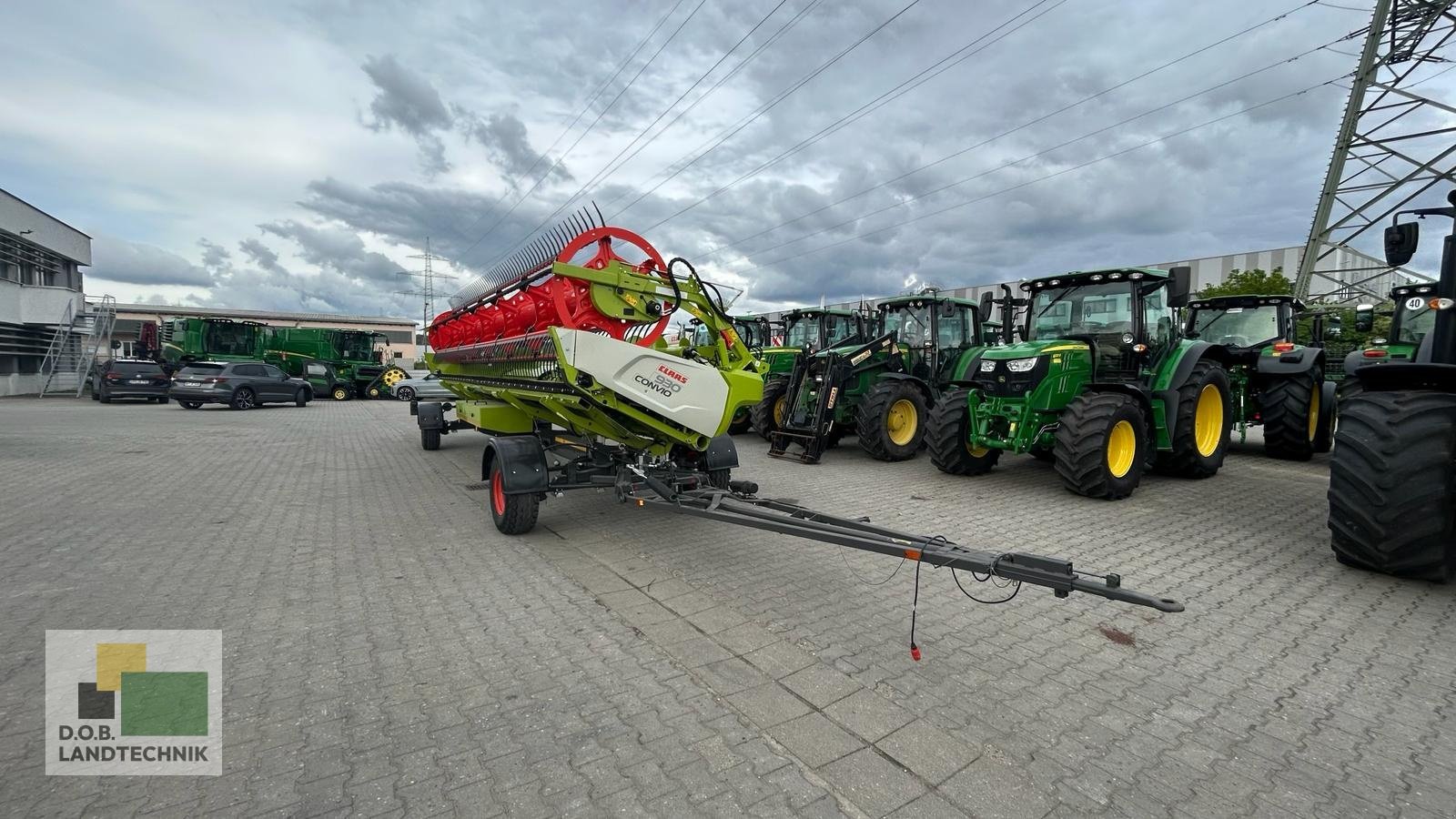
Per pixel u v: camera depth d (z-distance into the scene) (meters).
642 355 4.93
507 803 2.22
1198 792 2.28
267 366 21.39
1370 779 2.35
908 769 2.42
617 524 6.00
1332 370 11.24
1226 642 3.45
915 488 7.43
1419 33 15.22
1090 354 7.39
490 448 5.70
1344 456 4.21
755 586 4.38
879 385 9.16
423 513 6.45
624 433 5.41
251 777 2.37
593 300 5.33
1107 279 7.57
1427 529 3.89
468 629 3.68
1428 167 15.55
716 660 3.30
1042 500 6.75
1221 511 6.29
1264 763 2.45
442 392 24.55
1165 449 7.21
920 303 10.16
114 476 8.20
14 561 4.78
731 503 4.49
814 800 2.25
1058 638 3.54
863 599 4.14
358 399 28.78
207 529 5.79
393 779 2.36
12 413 17.33
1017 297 8.59
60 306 26.86
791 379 9.75
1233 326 9.99
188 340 24.47
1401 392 4.12
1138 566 4.65
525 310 6.75
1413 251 4.18
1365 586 4.21
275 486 7.79
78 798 2.25
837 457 9.77
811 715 2.78
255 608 3.97
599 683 3.06
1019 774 2.38
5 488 7.35
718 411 5.38
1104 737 2.62
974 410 7.63
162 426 14.62
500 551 5.16
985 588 4.31
